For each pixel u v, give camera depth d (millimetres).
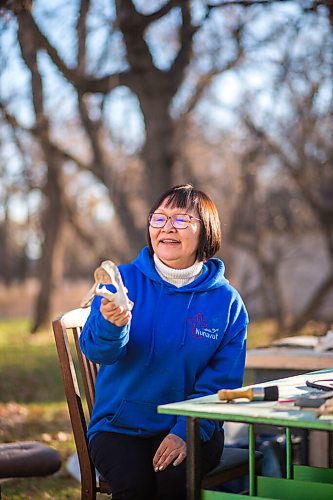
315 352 4141
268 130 14906
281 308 19203
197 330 2883
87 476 2914
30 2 6957
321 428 2039
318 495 2562
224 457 2992
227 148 19703
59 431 6285
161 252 2957
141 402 2863
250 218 19734
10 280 32156
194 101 13078
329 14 6938
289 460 2891
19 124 12406
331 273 15414
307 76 10797
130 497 2670
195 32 9898
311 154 14641
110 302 2477
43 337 17969
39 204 20703
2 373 10922
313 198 15609
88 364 3135
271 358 4098
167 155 10906
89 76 10359
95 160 13914
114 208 13859
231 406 2283
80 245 33719
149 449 2844
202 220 2980
